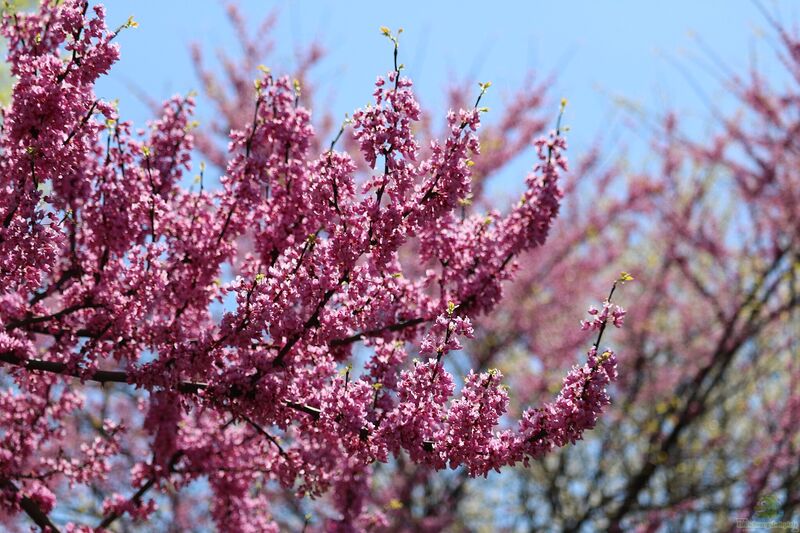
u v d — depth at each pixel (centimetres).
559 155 561
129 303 483
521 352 1595
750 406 1552
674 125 1384
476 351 1493
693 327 1570
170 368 461
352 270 484
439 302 554
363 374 501
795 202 1254
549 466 1664
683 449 1498
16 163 489
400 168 482
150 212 501
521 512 1592
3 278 478
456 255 563
